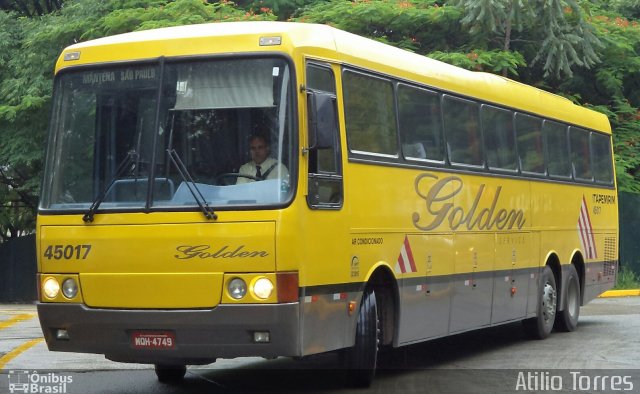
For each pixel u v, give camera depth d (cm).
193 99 1103
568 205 1988
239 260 1053
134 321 1084
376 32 3234
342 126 1186
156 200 1091
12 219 4203
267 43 1095
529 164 1812
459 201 1512
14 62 3422
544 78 3306
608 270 2227
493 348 1706
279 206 1055
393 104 1330
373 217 1245
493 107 1678
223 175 1079
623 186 3312
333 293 1142
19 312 2536
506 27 3039
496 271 1645
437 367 1466
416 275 1361
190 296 1066
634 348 1689
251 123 1084
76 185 1138
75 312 1113
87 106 1150
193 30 1144
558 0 2981
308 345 1089
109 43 1154
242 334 1058
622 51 3381
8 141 3353
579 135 2100
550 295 1869
